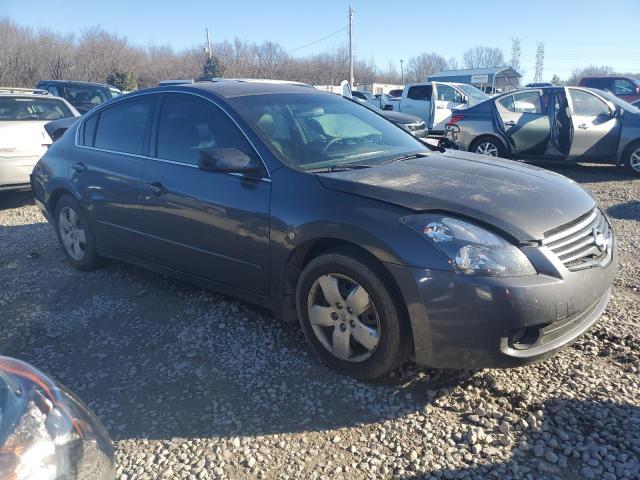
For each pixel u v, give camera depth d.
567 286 2.74
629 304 4.03
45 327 3.97
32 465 1.59
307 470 2.51
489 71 42.31
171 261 4.12
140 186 4.18
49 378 2.03
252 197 3.45
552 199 3.09
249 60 56.41
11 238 6.36
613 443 2.58
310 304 3.27
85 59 47.06
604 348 3.41
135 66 50.50
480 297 2.65
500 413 2.82
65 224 5.14
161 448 2.69
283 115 3.91
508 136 10.19
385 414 2.86
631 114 9.54
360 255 2.99
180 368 3.37
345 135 4.02
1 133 7.73
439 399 2.96
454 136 10.81
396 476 2.46
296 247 3.25
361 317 3.05
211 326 3.87
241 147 3.65
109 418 2.93
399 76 75.94
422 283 2.75
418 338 2.83
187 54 55.78
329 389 3.09
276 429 2.79
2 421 1.68
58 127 8.30
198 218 3.76
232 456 2.61
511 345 2.72
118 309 4.23
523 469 2.45
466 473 2.44
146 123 4.32
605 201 7.62
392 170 3.41
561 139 9.76
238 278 3.66
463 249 2.71
